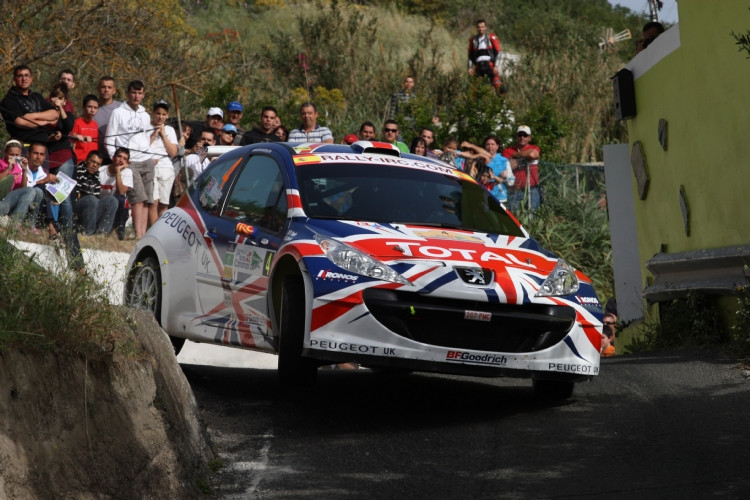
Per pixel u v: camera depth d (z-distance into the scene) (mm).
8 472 5812
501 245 11242
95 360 7266
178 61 31359
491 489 8070
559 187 31641
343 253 10250
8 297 7039
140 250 13945
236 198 12641
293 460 8961
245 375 13414
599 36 59156
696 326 15992
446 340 10039
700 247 17000
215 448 9055
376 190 12047
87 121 21406
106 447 6953
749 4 14578
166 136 22297
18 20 26406
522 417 10594
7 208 14750
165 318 12992
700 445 9172
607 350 21734
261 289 11102
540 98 41031
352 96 41500
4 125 21312
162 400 8047
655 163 19391
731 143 15492
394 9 66312
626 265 21844
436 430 10031
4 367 6156
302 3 63750
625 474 8359
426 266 10172
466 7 71750
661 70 18688
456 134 33000
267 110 23531
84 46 27797
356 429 10078
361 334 9859
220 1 60500
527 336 10297
